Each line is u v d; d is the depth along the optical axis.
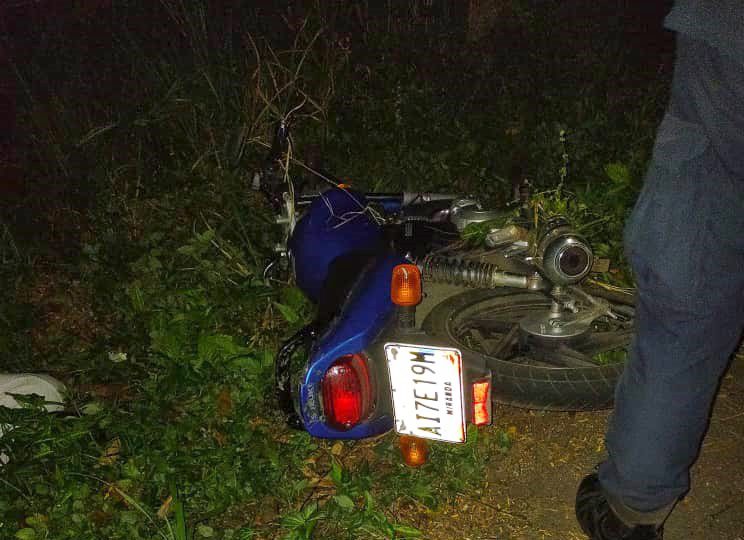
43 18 7.12
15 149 6.02
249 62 6.17
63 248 5.03
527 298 3.31
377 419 2.64
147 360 3.70
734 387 3.41
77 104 6.15
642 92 6.62
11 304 4.37
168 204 5.04
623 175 4.36
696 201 1.75
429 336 2.50
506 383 2.79
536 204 3.06
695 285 1.79
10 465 2.87
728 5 1.59
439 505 2.82
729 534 2.65
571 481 2.91
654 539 2.24
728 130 1.63
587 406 2.77
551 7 8.27
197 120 5.85
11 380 3.20
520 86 6.89
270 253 4.60
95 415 3.01
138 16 6.95
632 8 8.36
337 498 2.60
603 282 3.67
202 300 3.81
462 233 3.15
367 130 6.09
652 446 1.97
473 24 7.76
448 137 5.95
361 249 3.11
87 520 2.68
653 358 1.93
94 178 5.49
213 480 2.84
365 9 7.39
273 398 3.30
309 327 2.77
